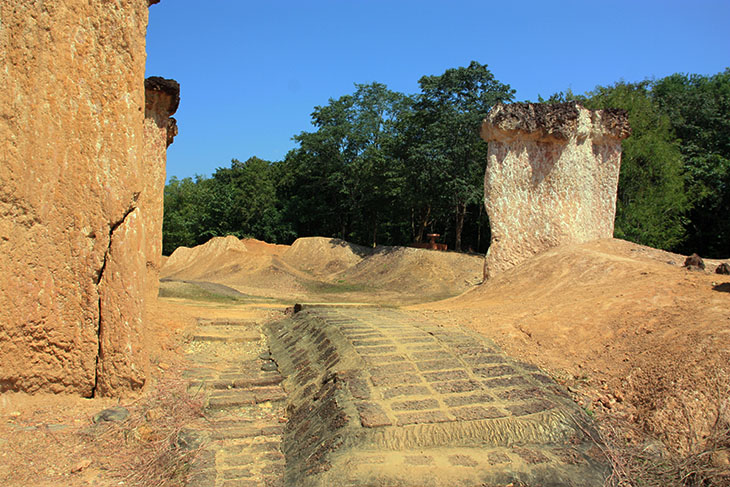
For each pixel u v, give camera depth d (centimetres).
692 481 417
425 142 2761
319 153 3778
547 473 423
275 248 3678
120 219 557
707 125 2611
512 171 1352
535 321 756
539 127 1333
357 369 600
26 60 518
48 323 534
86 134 540
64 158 533
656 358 562
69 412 520
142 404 558
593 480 419
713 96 2727
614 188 1434
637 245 1243
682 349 550
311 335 826
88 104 541
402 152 2961
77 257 541
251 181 4450
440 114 2719
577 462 441
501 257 1349
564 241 1327
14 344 518
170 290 1594
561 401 530
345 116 3662
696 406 475
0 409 500
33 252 524
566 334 695
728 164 2292
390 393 536
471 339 715
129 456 456
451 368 605
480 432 468
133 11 560
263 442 512
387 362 618
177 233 4484
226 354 841
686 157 2419
